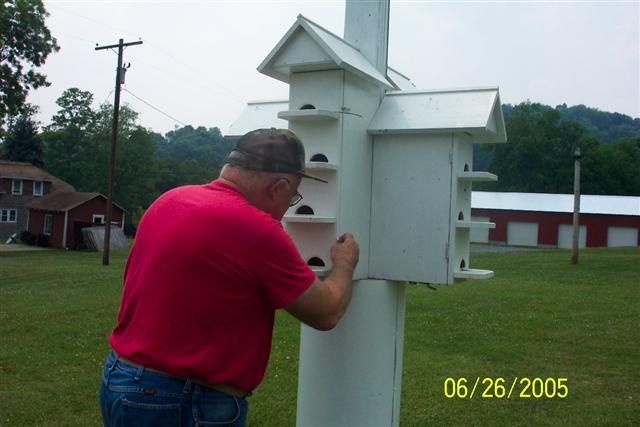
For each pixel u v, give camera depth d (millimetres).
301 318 1792
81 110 54062
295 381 4953
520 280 12445
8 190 40531
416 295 9969
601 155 51500
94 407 4348
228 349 1670
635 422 4113
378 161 2689
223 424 1676
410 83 3396
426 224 2598
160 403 1619
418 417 4176
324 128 2496
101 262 19547
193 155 73188
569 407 4426
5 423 3996
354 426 2627
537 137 51094
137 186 54000
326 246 2471
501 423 4078
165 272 1653
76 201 32656
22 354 5898
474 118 2492
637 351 6133
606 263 16125
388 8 2822
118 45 20250
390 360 2695
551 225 31656
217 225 1653
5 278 13688
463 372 5336
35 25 28250
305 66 2492
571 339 6656
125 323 1772
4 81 27688
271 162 1797
